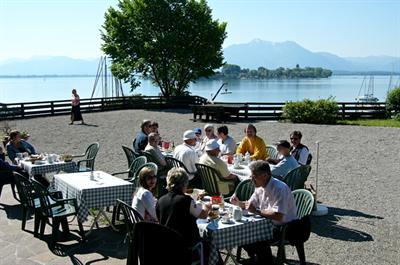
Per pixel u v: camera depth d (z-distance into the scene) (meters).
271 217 5.03
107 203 6.59
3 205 8.28
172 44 30.73
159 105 29.98
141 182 5.40
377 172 11.16
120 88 36.62
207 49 32.12
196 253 4.54
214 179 7.27
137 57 31.98
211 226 4.78
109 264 5.65
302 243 5.27
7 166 8.38
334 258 5.84
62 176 7.36
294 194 5.73
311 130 19.16
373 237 6.62
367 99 52.41
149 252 4.36
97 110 27.83
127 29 31.67
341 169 11.52
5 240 6.49
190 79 33.22
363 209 8.05
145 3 30.81
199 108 22.59
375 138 16.80
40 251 6.08
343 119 24.33
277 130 19.16
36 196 6.95
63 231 6.57
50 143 15.91
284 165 7.31
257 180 5.13
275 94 77.06
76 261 5.74
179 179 4.66
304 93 83.25
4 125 17.81
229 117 23.25
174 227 4.50
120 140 16.55
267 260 5.12
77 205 6.46
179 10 31.38
